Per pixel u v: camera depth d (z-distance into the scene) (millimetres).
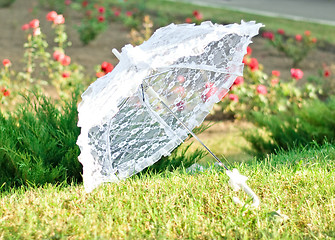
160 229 3754
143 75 3330
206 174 4684
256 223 3824
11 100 7410
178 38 3566
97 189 4379
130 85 3312
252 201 4086
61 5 15688
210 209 4078
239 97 7805
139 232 3775
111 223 3838
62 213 4004
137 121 4129
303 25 14836
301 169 4668
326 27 14680
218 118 7777
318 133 6070
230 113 7844
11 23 13695
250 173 4664
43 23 13617
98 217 3965
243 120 7707
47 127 5195
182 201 4203
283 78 9969
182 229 3807
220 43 4113
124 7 15469
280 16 16266
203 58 4082
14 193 4480
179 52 3432
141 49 3553
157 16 14734
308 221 3881
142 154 4211
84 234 3713
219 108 7980
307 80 9875
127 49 3414
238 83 7621
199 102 4305
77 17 14438
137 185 4473
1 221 3877
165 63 3381
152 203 4133
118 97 3338
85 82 8781
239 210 3977
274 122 6434
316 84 9609
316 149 5484
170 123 4328
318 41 12766
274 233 3596
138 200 4164
